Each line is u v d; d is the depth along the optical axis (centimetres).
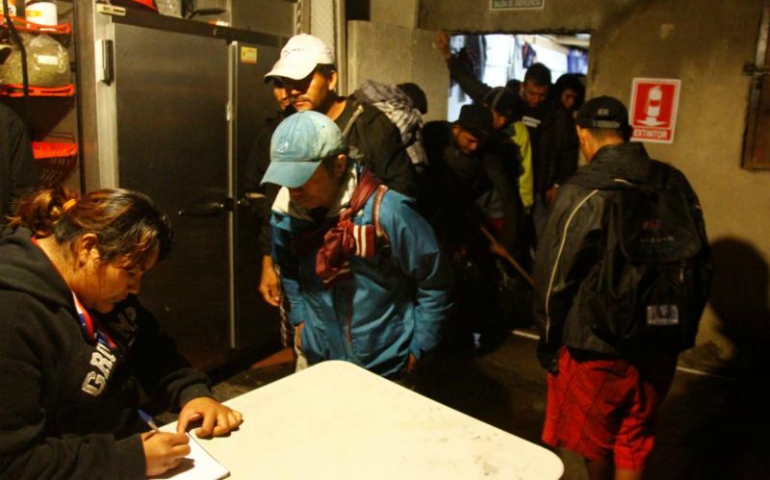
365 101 279
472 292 398
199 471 117
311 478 116
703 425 311
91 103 265
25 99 259
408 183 246
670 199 196
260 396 146
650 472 272
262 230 264
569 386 209
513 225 372
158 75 277
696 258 194
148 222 111
